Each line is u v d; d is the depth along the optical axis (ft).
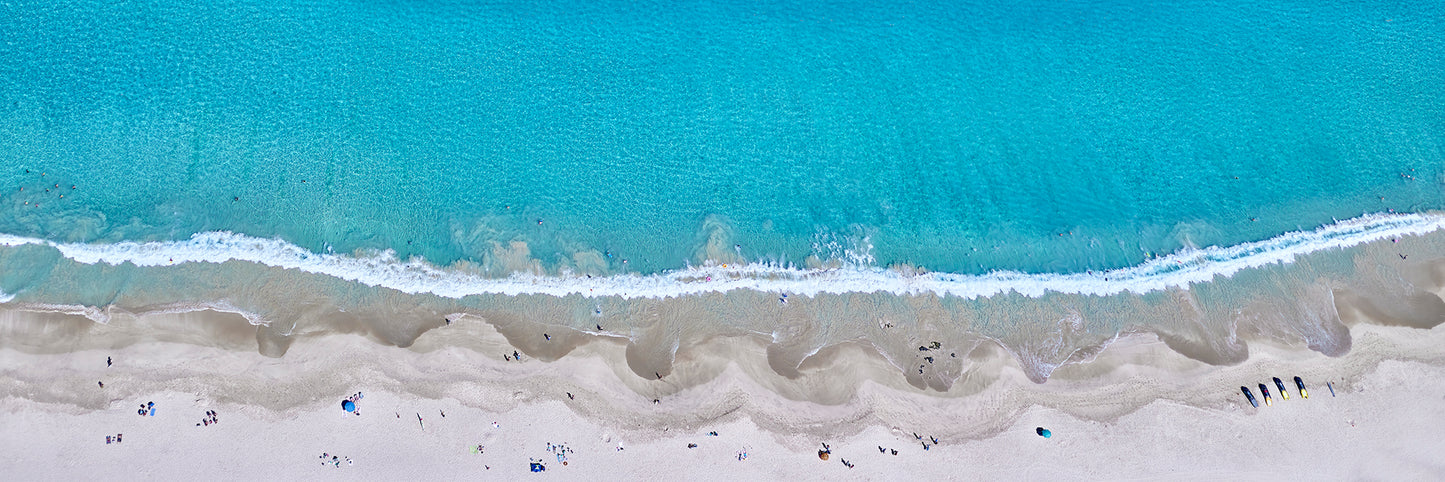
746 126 120.16
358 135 112.98
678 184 112.78
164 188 103.30
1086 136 119.96
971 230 108.78
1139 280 101.35
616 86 122.93
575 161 114.11
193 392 86.33
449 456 86.79
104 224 97.86
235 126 111.34
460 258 100.22
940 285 100.94
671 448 87.76
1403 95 121.29
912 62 128.06
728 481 87.56
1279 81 124.16
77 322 88.58
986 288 100.78
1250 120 120.47
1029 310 98.32
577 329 94.32
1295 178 113.19
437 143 113.60
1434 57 124.98
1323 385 90.68
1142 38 130.41
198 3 123.24
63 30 117.80
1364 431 88.58
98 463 83.92
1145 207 111.55
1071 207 111.75
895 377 92.07
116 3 120.98
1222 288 99.60
